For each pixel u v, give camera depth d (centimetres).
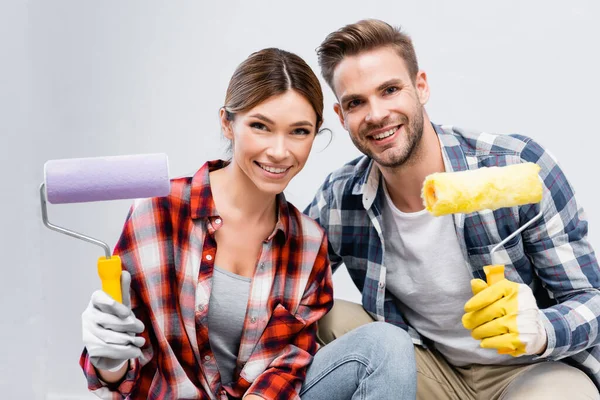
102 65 252
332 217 188
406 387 150
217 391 159
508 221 167
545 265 168
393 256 180
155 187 134
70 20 253
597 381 174
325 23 241
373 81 164
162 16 249
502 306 139
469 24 232
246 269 162
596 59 224
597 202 227
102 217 258
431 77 235
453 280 173
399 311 184
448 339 178
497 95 232
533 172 137
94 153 255
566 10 225
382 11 238
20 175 256
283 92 151
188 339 156
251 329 159
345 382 156
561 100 228
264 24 244
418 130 167
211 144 250
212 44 247
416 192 174
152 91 251
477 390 179
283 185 156
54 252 258
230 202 161
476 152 174
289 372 158
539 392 161
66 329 259
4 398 254
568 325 154
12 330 254
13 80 253
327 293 171
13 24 253
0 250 254
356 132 169
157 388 156
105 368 141
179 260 157
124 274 140
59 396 258
